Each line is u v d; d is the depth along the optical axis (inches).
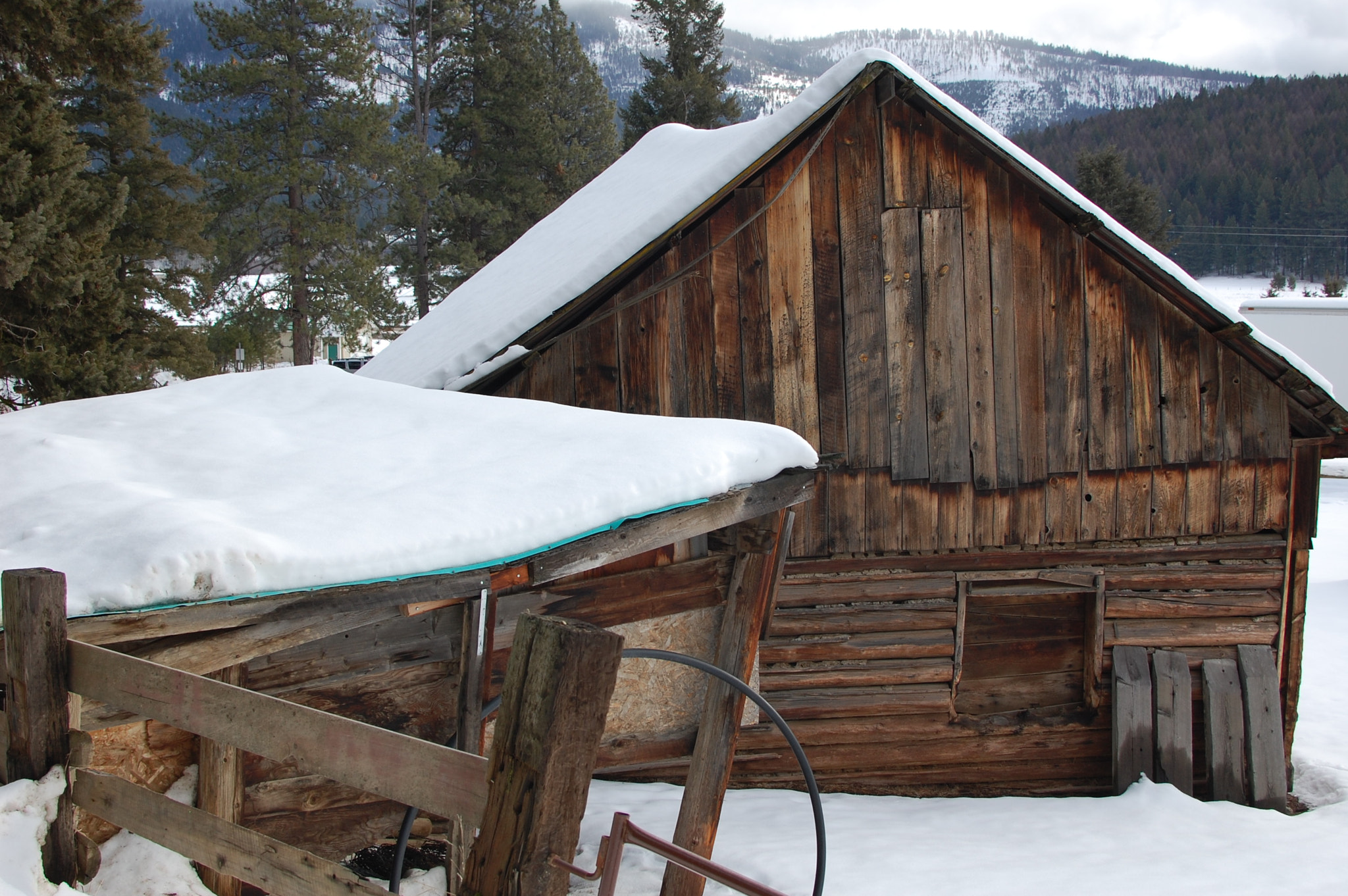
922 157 314.7
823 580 319.3
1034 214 318.0
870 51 294.2
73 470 167.8
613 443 167.2
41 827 104.3
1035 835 280.2
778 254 311.1
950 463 317.4
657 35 1723.7
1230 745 321.4
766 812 289.9
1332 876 251.1
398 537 130.1
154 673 103.0
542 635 77.4
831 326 313.1
